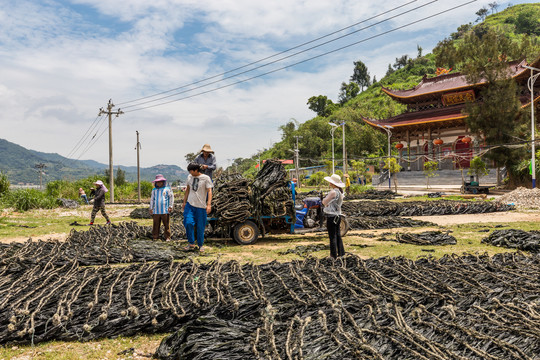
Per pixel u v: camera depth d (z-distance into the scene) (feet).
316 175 168.04
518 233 28.14
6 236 33.81
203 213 26.43
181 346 10.59
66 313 13.08
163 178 31.35
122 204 93.35
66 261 21.29
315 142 319.47
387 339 10.15
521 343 9.87
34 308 13.33
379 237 33.01
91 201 89.40
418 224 40.42
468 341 10.12
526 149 97.45
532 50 156.76
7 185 68.90
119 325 12.53
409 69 512.22
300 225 32.63
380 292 13.82
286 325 11.41
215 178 33.22
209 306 13.12
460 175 131.54
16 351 11.33
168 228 31.07
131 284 15.62
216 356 9.84
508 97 96.22
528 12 508.12
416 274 15.78
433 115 153.58
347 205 59.31
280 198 30.01
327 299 13.38
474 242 29.37
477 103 100.89
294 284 15.23
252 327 11.56
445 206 54.03
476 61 101.35
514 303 12.78
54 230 38.17
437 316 11.77
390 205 56.59
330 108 460.14
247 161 405.80
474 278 15.47
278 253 25.75
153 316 12.74
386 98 415.23
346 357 9.46
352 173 158.92
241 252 26.30
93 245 26.61
